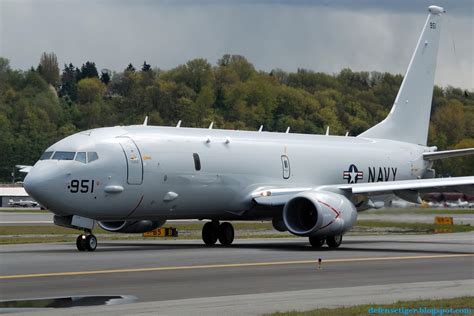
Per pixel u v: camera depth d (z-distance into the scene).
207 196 97.56
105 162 88.38
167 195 93.50
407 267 71.44
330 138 115.88
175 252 86.38
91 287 57.12
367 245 102.25
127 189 89.88
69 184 86.38
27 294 53.91
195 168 95.81
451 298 51.75
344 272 67.06
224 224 103.88
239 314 45.75
